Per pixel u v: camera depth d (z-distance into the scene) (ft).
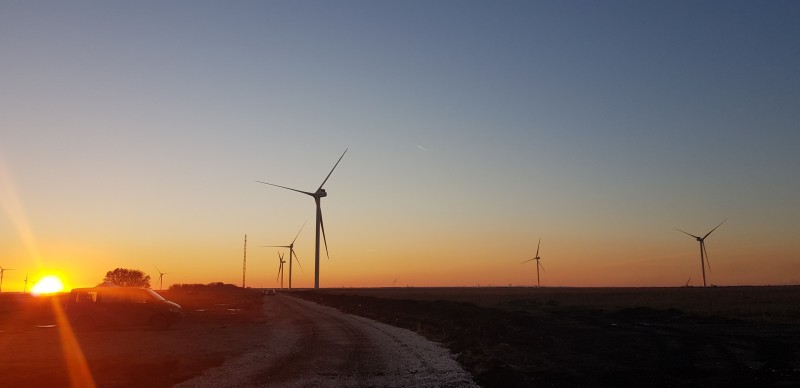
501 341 93.40
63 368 61.26
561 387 52.01
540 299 298.35
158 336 101.96
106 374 57.31
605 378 56.49
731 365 67.51
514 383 52.03
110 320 115.34
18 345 86.84
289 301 299.99
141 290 119.24
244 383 52.80
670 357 76.02
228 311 189.78
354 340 94.79
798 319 140.46
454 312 161.27
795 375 58.39
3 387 51.03
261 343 89.45
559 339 100.63
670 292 357.41
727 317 147.95
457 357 72.23
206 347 83.71
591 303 241.55
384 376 57.00
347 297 300.81
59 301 203.92
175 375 57.16
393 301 239.30
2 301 229.25
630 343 94.07
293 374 58.08
